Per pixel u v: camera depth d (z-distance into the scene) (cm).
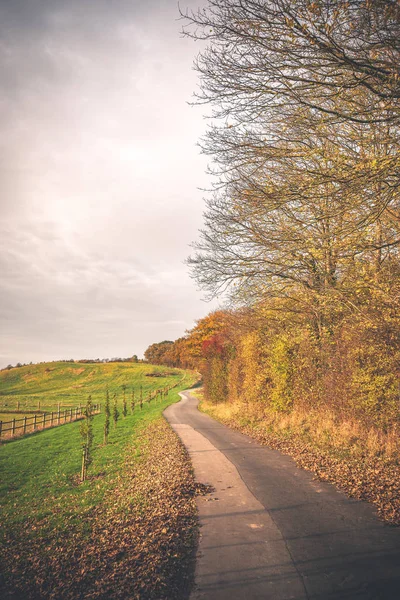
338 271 1330
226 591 443
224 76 761
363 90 777
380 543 540
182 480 951
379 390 1062
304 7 630
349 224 859
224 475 1006
